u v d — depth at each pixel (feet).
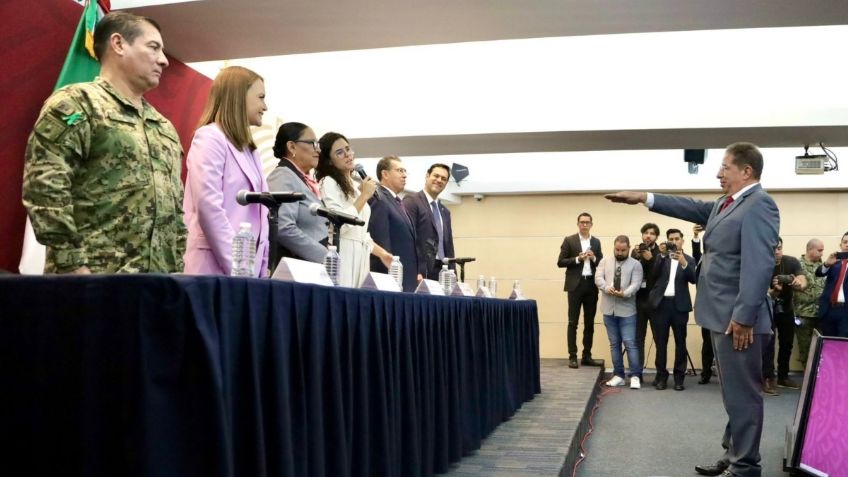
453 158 32.32
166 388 3.60
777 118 20.83
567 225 33.60
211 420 3.67
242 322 4.20
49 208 5.30
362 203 9.99
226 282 4.01
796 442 9.08
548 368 25.85
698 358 31.35
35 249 10.59
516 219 34.14
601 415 18.02
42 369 3.68
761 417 9.45
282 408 4.50
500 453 10.19
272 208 6.17
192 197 6.95
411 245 13.17
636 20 14.32
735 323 9.27
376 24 14.43
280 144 8.95
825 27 20.25
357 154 25.64
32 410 3.68
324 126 22.56
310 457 5.02
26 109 11.09
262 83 7.59
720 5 13.57
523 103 22.06
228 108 7.32
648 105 21.49
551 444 10.89
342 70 22.75
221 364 3.90
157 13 13.70
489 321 12.10
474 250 34.40
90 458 3.56
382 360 6.56
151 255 6.03
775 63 20.85
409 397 7.32
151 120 6.39
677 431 15.64
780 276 24.30
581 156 32.12
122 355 3.57
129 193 5.90
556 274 33.58
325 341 5.46
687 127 21.26
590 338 26.73
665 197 10.98
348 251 9.66
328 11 13.75
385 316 6.79
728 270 9.68
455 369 9.34
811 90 20.70
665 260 23.79
